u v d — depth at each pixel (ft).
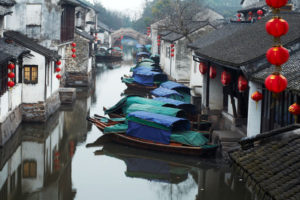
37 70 68.95
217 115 68.39
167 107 62.08
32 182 48.47
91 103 92.43
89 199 44.06
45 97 70.28
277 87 24.17
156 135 57.52
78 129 70.85
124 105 70.90
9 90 60.13
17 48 61.87
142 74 108.37
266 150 24.79
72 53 113.80
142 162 56.08
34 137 64.39
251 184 22.84
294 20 57.72
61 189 46.52
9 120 59.67
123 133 61.00
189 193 46.01
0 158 54.75
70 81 115.14
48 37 75.82
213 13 171.12
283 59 23.63
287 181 20.98
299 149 23.68
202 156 55.21
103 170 53.01
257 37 57.11
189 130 58.95
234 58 50.55
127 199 44.32
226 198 44.80
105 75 144.15
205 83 71.67
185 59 117.70
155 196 45.37
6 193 45.14
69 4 93.15
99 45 228.84
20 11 74.79
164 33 153.69
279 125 42.50
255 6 114.83
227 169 51.62
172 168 54.03
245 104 60.44
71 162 55.47
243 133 53.26
